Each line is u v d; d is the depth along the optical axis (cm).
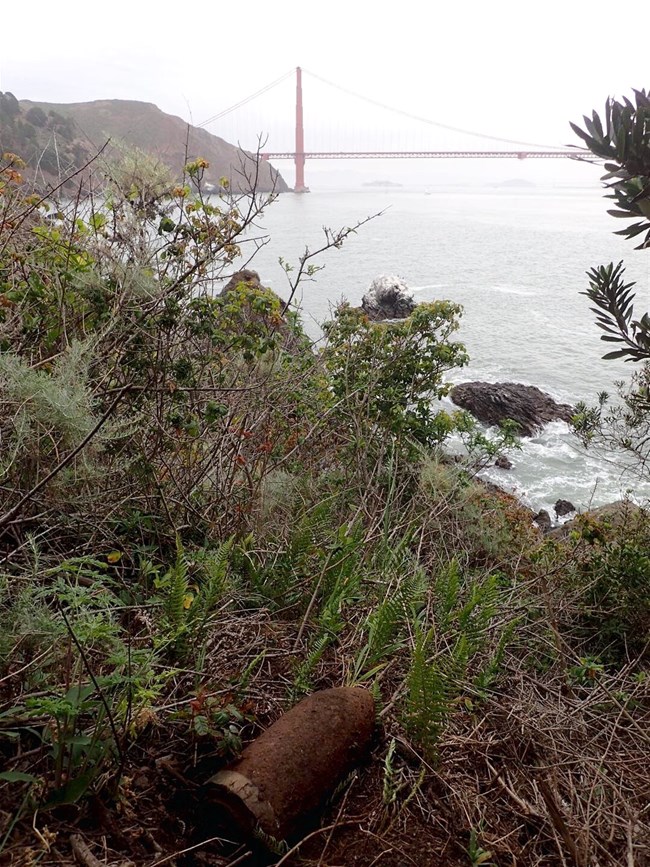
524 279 3145
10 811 158
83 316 297
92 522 264
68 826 159
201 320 333
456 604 298
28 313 301
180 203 342
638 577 351
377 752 206
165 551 292
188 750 193
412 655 232
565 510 857
